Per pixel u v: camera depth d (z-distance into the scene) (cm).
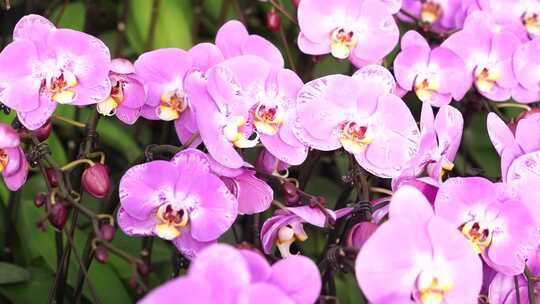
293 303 68
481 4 103
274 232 84
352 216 83
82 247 99
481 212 82
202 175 80
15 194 100
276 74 85
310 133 86
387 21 95
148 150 83
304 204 87
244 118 84
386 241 73
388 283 74
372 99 86
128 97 89
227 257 68
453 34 97
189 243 82
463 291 75
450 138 89
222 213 80
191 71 82
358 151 86
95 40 85
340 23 96
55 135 107
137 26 115
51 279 98
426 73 96
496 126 87
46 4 123
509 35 97
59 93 85
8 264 97
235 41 89
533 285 82
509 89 100
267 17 99
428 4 109
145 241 93
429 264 74
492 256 83
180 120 91
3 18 120
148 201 80
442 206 81
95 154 85
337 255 77
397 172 86
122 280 100
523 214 81
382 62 102
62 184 79
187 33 115
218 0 122
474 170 92
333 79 85
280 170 90
